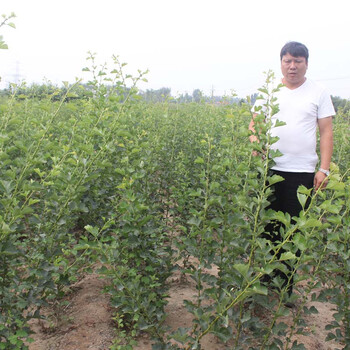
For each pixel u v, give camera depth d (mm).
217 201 2840
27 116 5594
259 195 2852
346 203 2688
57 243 3379
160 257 3207
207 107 8445
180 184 4410
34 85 6746
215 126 6047
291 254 2150
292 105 3754
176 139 6035
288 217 2377
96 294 3670
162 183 5008
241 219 2721
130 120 4914
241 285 2459
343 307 2744
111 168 4016
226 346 3018
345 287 2729
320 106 3740
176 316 3400
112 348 2881
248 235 2926
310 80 3818
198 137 5469
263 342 2631
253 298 2699
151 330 2727
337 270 2750
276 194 3885
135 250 2951
